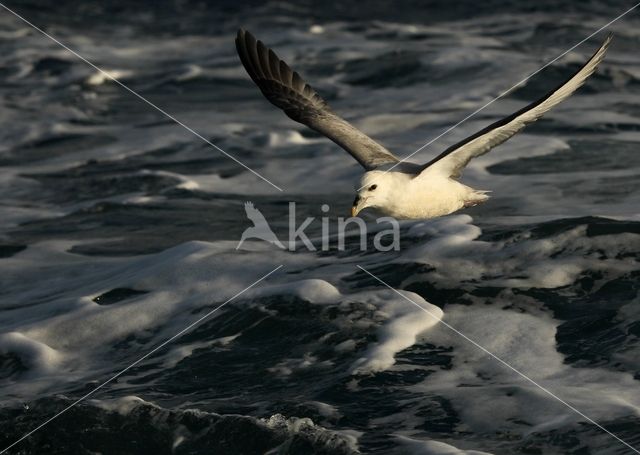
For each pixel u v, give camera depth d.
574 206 13.49
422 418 8.84
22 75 24.30
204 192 15.83
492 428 8.57
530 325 10.41
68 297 11.88
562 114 18.69
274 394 9.49
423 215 10.04
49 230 14.49
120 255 13.22
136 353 10.59
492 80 21.59
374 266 11.95
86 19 30.62
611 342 9.96
